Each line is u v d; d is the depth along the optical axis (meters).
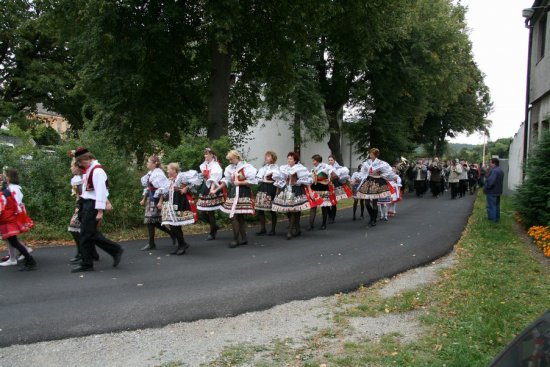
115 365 3.95
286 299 5.77
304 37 15.91
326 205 11.80
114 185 11.01
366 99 28.75
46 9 14.00
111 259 8.02
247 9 14.76
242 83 18.28
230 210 9.24
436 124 41.72
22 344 4.35
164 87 16.20
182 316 5.12
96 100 15.23
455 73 30.58
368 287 6.40
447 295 5.85
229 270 7.19
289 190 10.17
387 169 12.01
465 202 21.27
